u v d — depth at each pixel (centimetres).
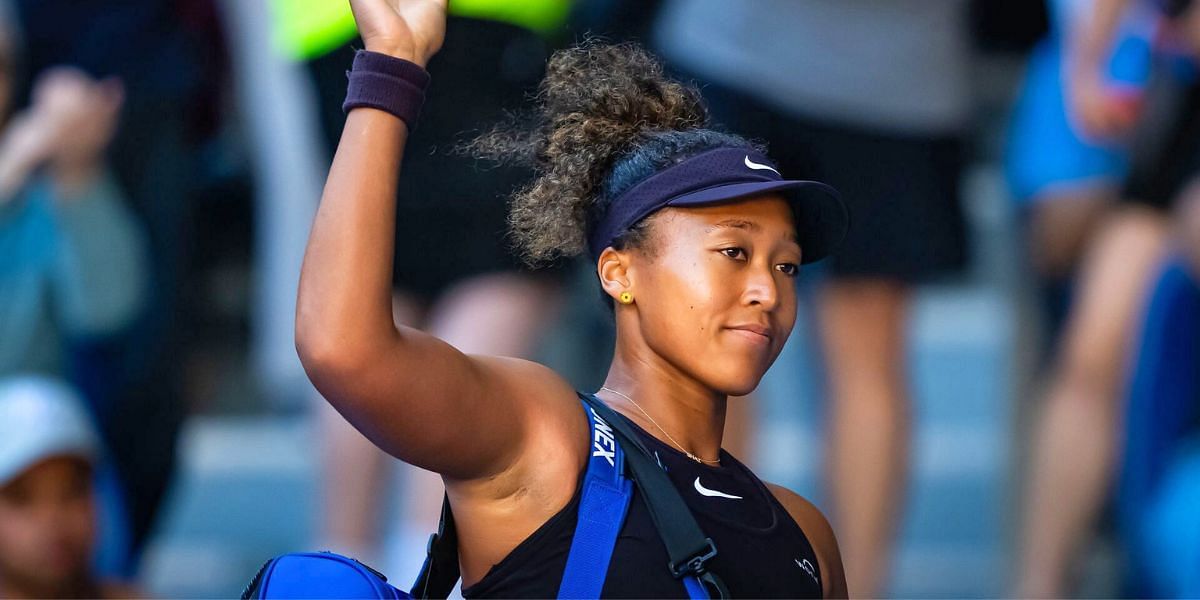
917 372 2241
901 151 1520
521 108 1447
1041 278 1767
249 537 1927
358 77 715
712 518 765
